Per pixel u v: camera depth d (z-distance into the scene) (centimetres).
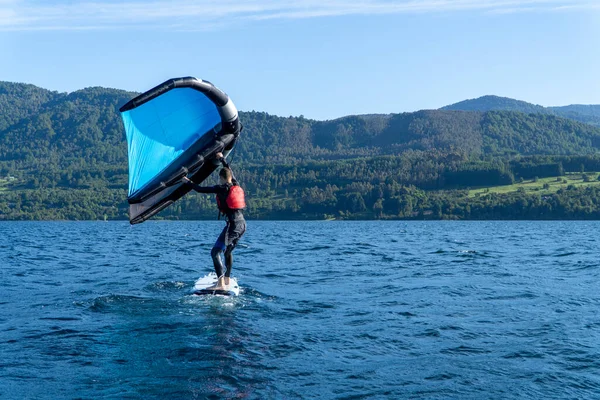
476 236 4881
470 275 1738
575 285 1533
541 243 3628
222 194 1243
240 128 1160
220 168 1232
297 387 710
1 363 788
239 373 754
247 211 16875
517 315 1118
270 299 1260
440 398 684
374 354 848
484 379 747
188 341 895
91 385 708
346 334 957
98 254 2525
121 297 1253
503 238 4447
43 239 4119
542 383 735
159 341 894
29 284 1488
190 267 1878
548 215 14312
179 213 16175
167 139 1117
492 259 2314
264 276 1675
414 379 744
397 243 3588
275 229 7181
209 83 1085
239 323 1014
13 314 1088
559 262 2192
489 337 948
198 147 1139
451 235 5134
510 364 807
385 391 702
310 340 916
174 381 723
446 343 909
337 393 693
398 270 1875
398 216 15750
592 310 1177
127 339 904
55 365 781
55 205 17438
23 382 716
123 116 1054
